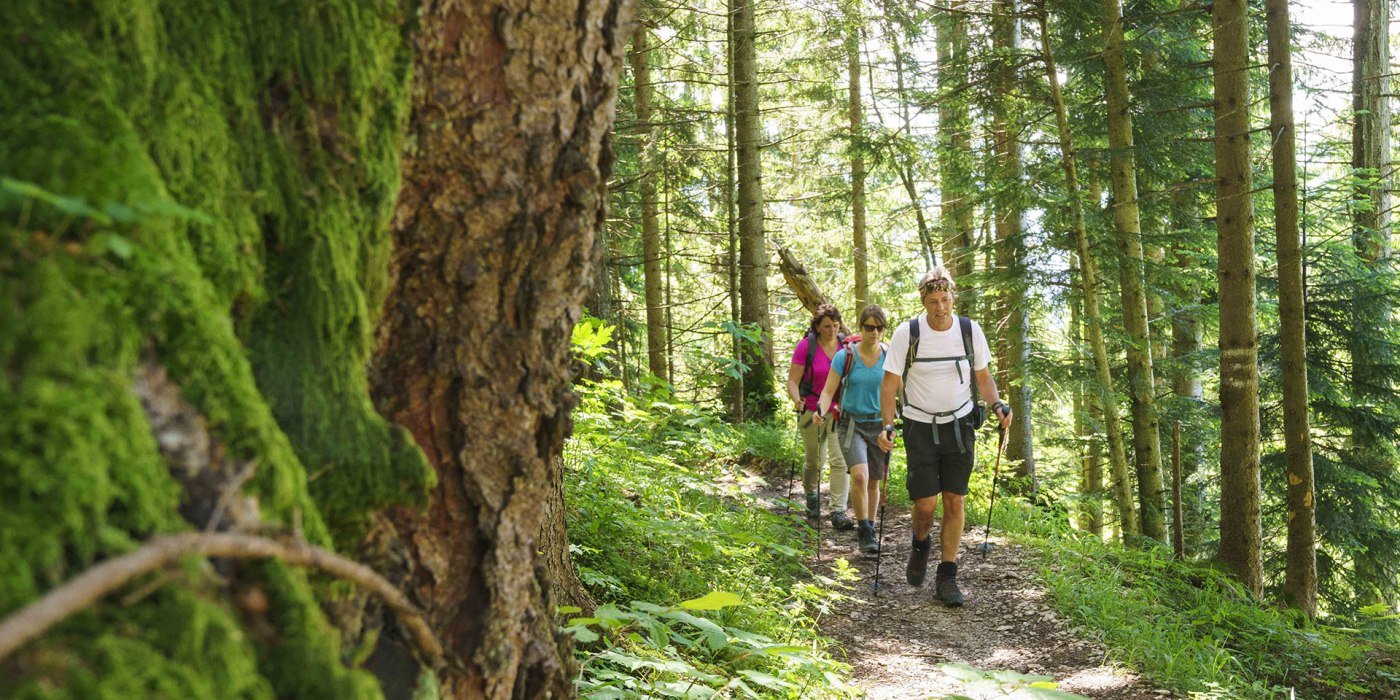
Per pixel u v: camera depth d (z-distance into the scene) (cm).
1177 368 1204
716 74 1396
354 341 123
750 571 485
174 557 84
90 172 93
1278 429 1189
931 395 529
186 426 95
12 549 76
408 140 132
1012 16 941
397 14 128
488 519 142
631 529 468
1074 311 1150
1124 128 944
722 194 1565
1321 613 1127
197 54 112
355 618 121
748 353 1215
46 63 96
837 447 709
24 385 82
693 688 283
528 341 143
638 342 1405
